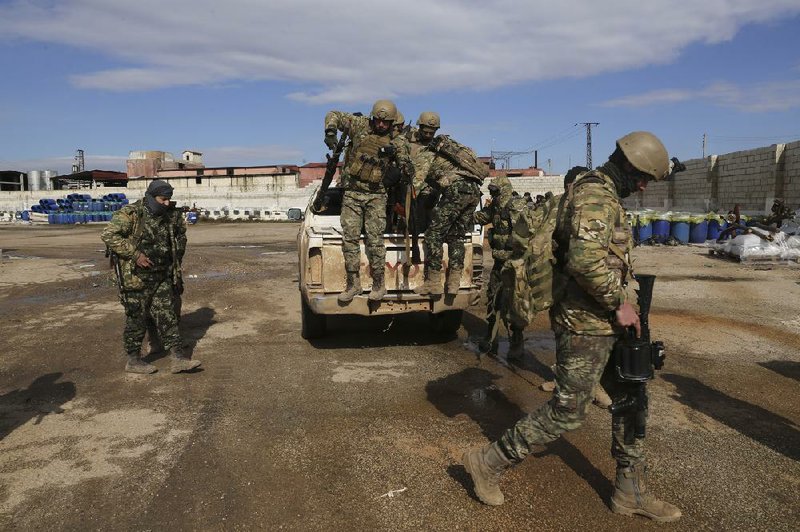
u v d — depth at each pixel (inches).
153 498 129.1
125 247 204.2
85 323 307.6
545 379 211.6
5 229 1491.1
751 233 551.8
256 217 1811.0
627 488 121.0
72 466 144.2
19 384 208.4
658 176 111.8
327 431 165.2
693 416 174.7
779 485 133.5
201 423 171.3
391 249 231.0
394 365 229.8
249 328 294.7
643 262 548.1
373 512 123.5
